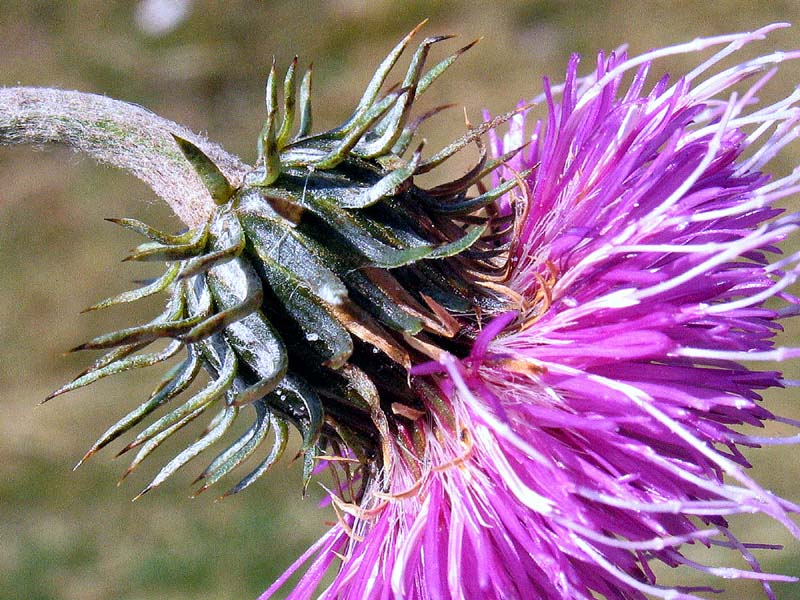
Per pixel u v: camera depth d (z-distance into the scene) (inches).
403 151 4.1
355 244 3.8
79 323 13.0
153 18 16.6
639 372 3.7
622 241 3.8
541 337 3.8
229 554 10.0
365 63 15.3
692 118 4.0
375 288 3.8
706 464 3.7
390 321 3.8
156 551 10.2
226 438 10.6
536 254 4.0
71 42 16.5
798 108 4.0
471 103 13.8
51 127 4.2
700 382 3.7
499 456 3.7
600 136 4.0
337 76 15.3
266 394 3.8
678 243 3.8
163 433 3.8
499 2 15.2
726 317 3.8
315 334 3.8
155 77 16.0
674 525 3.8
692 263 3.7
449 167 12.5
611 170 4.0
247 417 10.7
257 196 3.9
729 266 3.9
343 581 3.9
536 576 3.7
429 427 3.9
